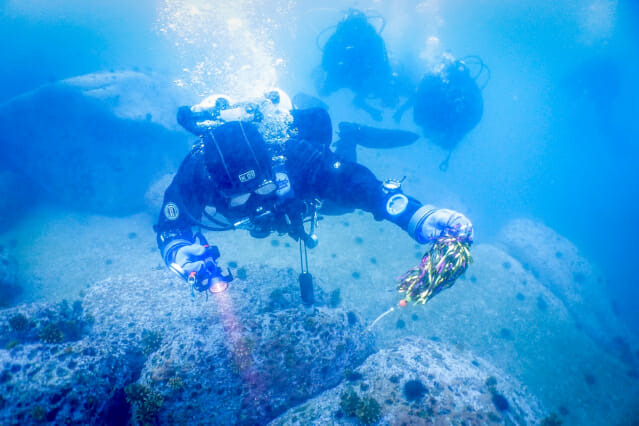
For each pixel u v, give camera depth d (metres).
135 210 14.52
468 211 14.00
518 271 11.94
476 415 5.62
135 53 21.75
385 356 6.50
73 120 13.65
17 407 4.53
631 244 17.47
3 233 12.91
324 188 1.94
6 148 14.04
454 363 6.57
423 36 21.67
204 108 2.20
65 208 14.24
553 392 9.27
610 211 18.08
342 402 5.56
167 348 5.80
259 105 2.21
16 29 23.77
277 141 2.04
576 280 12.92
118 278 8.41
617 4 21.45
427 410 5.53
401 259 11.97
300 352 6.14
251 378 5.76
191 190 1.91
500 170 15.63
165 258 1.87
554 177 17.09
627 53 21.34
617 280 15.91
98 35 23.62
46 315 6.49
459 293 11.09
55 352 5.32
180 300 7.98
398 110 14.10
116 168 13.94
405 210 1.72
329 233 12.64
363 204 1.87
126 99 14.22
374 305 10.59
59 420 4.69
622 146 20.02
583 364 10.02
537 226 14.48
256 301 8.04
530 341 10.14
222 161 1.64
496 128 17.06
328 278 11.16
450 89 12.23
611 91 19.50
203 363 5.58
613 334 12.20
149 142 14.45
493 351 9.77
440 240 1.53
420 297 1.56
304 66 18.44
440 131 13.48
